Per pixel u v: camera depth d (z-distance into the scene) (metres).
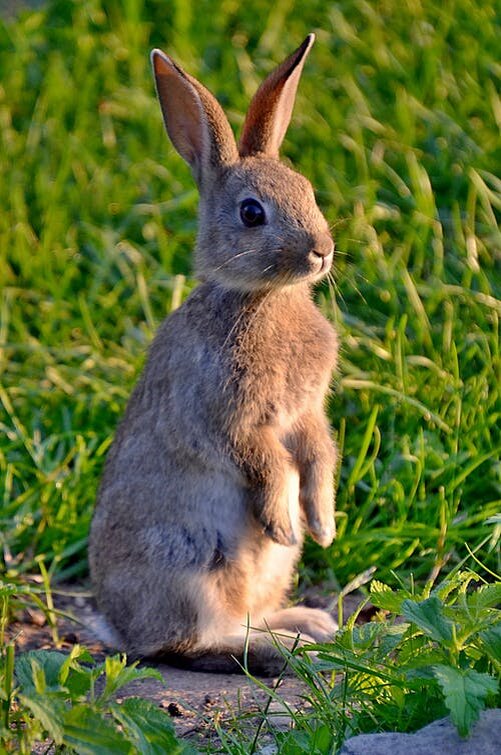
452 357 13.93
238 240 11.42
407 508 12.95
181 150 12.40
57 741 7.78
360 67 17.94
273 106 12.16
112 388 14.46
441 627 8.63
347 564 12.77
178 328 11.80
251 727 9.68
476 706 8.09
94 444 14.00
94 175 16.95
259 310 11.42
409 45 18.20
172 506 11.66
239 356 11.38
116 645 12.09
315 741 8.56
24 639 12.14
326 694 9.16
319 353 11.74
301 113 17.25
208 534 11.66
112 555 11.96
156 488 11.72
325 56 18.16
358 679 9.14
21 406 14.61
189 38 18.59
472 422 13.48
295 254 11.19
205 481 11.59
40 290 15.92
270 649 11.34
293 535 11.55
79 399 14.46
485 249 15.51
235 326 11.41
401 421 13.78
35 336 15.65
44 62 18.81
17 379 14.85
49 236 16.34
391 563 12.77
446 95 17.48
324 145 16.88
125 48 18.64
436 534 12.66
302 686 10.88
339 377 13.99
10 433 14.06
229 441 11.46
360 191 16.09
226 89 17.83
